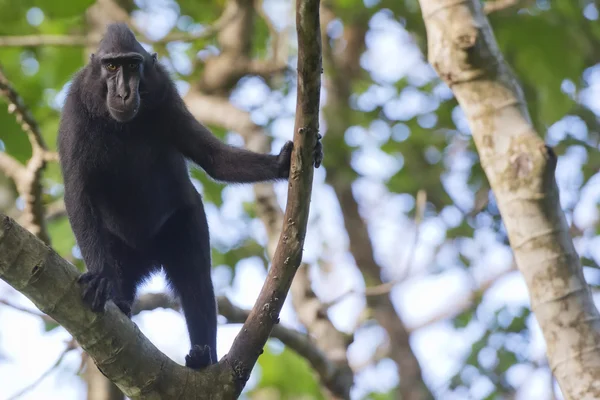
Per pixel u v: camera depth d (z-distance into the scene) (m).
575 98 15.36
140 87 9.56
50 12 13.63
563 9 14.95
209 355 8.09
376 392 20.55
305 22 6.55
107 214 9.90
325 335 13.06
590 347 8.76
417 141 17.77
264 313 7.70
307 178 7.24
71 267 7.13
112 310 7.24
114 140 9.68
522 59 14.41
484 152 9.55
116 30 9.73
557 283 8.96
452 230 17.64
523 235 9.15
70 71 15.20
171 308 11.27
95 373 12.11
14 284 6.93
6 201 14.80
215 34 15.20
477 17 9.88
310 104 6.95
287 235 7.47
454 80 9.84
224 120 14.72
